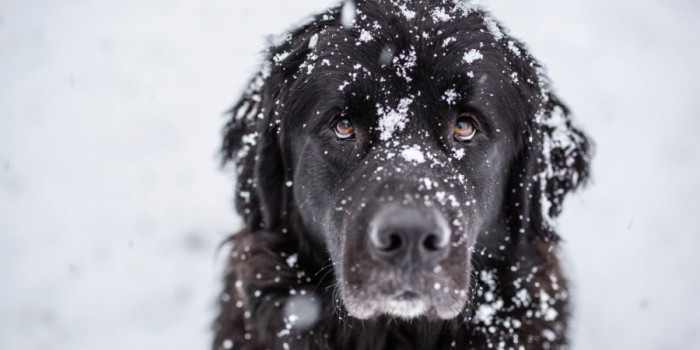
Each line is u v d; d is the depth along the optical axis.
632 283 5.60
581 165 3.84
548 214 3.47
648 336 5.06
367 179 2.70
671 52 9.83
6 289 5.61
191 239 6.21
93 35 10.59
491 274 3.23
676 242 6.08
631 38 10.16
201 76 9.46
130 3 11.75
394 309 2.65
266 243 3.42
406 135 2.85
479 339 3.22
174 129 8.21
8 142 7.88
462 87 2.88
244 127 3.85
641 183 6.94
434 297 2.55
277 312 3.33
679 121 8.09
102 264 5.91
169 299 5.52
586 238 6.12
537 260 3.41
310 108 3.08
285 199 3.38
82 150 7.75
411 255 2.44
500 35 3.26
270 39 3.72
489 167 3.04
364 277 2.58
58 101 8.80
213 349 3.71
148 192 6.99
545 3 11.05
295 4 11.42
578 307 5.14
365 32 2.99
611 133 7.82
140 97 8.94
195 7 11.55
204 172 7.35
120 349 5.03
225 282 3.81
